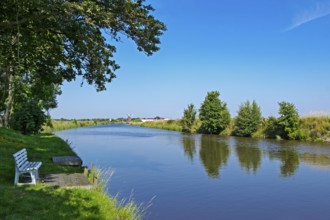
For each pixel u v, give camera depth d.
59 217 7.95
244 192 15.41
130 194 14.62
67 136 55.06
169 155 28.86
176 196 14.45
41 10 10.90
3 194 9.15
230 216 11.91
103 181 13.04
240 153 30.17
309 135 42.22
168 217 11.59
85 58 13.71
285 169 21.58
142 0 12.27
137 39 12.21
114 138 50.66
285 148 34.06
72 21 11.09
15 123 32.53
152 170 20.92
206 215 11.97
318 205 13.45
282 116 44.66
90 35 11.88
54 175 12.92
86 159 25.97
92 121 135.50
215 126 61.03
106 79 13.83
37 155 18.52
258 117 53.00
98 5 11.20
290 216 12.05
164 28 12.41
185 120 72.88
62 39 13.62
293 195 14.94
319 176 19.20
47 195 9.61
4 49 14.31
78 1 10.88
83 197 9.86
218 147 35.84
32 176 10.95
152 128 97.06
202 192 15.30
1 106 35.03
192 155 28.89
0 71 21.92
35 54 14.69
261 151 31.59
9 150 18.52
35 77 16.88
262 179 18.34
